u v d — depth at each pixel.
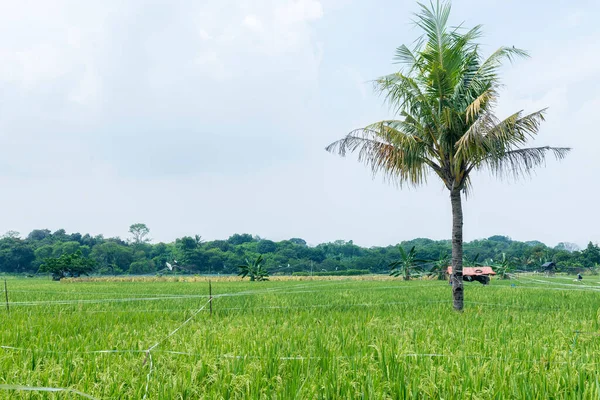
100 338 7.74
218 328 9.35
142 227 158.62
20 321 10.59
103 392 4.73
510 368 5.25
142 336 8.18
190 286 36.25
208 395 4.52
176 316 12.39
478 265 49.41
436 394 4.62
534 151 14.84
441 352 6.47
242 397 4.61
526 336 7.93
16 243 125.12
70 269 72.69
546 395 4.57
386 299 17.95
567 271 76.25
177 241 137.50
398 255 110.31
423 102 14.69
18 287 36.09
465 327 8.94
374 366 5.54
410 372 5.29
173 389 4.68
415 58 15.27
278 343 6.79
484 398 4.54
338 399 4.55
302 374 5.16
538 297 18.75
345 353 6.27
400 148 14.88
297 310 13.60
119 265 125.94
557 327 9.12
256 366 5.32
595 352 6.26
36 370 5.35
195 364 5.68
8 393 4.49
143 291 27.78
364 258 111.69
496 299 17.86
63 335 8.77
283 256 122.88
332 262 114.81
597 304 15.50
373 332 8.23
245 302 16.62
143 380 5.11
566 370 5.30
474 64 15.30
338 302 16.36
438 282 38.84
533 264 87.81
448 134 14.72
